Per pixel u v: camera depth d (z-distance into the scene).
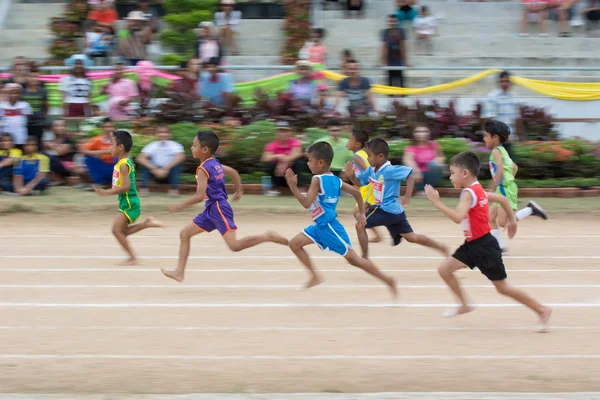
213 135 16.25
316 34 36.22
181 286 17.34
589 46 40.94
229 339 13.55
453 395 10.58
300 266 19.39
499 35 41.59
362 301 16.20
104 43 36.03
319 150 15.33
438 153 28.25
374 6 42.81
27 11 43.00
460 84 34.19
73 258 20.11
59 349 12.95
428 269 19.14
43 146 29.31
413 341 13.55
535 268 19.34
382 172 17.94
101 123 29.56
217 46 34.38
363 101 31.17
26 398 10.47
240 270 18.94
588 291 17.12
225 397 10.45
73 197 27.42
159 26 40.19
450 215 13.31
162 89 31.53
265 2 42.66
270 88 32.47
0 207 25.69
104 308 15.53
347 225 24.67
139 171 28.78
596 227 25.02
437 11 43.03
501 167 19.30
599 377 11.81
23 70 29.59
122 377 11.65
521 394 10.75
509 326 14.50
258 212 25.88
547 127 32.81
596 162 30.50
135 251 21.00
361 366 12.23
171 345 13.20
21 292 16.75
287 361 12.42
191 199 16.02
